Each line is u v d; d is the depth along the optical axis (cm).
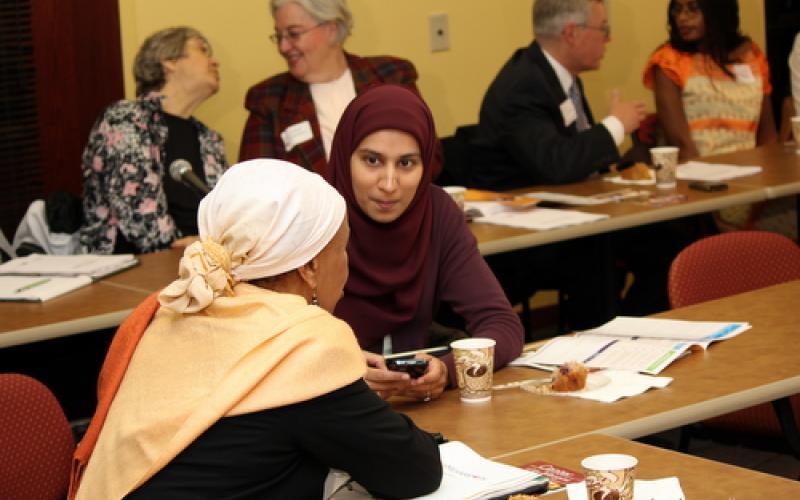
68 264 358
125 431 164
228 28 495
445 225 271
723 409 212
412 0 538
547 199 416
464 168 478
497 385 237
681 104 532
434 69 548
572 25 457
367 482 168
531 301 574
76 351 362
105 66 481
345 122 259
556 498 174
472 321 263
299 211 171
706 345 244
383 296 265
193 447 159
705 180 430
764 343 245
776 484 173
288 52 443
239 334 164
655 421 206
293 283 175
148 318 181
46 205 418
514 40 570
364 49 528
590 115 486
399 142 251
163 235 414
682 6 526
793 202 493
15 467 225
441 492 174
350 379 163
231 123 502
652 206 395
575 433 203
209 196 176
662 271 472
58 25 475
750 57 543
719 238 303
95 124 424
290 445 160
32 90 475
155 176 418
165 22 482
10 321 304
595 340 259
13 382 227
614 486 160
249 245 169
